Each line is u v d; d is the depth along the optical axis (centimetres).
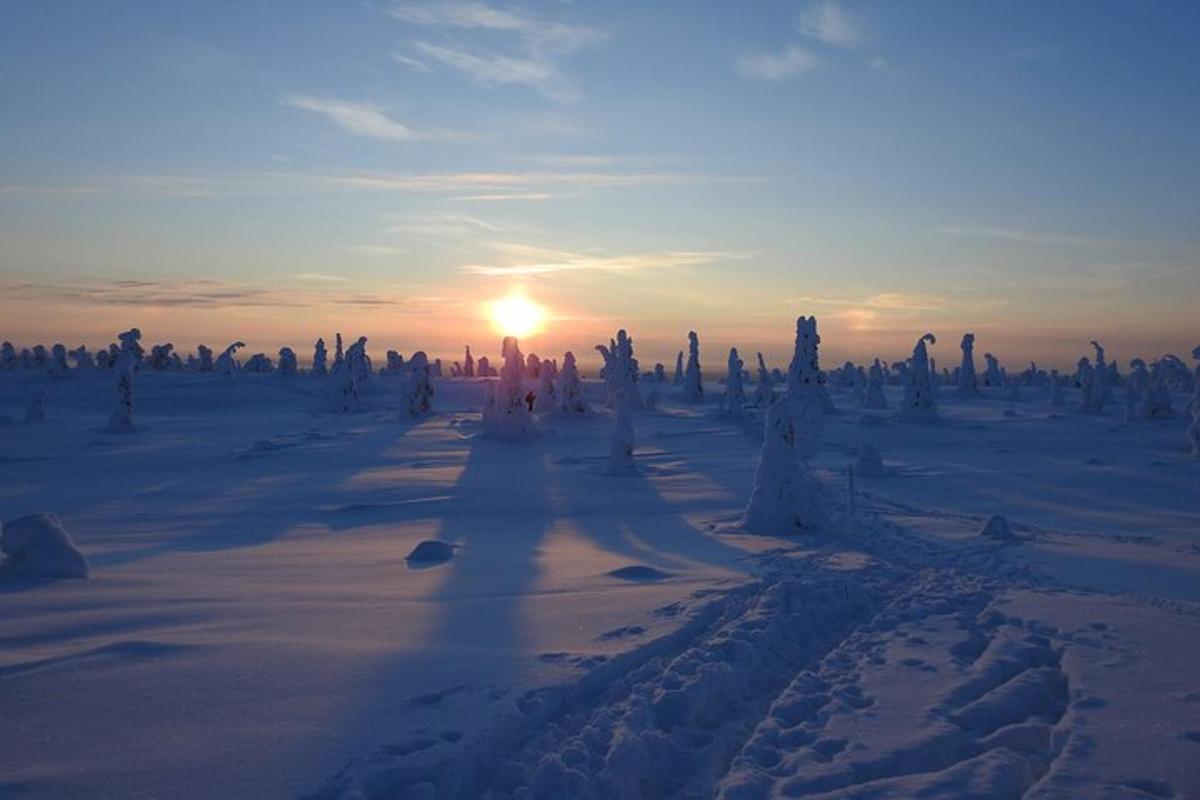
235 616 923
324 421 5188
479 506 2081
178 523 1806
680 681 728
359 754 556
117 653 761
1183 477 2753
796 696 726
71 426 4897
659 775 587
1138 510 2109
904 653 862
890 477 2728
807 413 1756
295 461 3166
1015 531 1720
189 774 525
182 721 611
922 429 4612
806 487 1736
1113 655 841
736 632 885
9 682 682
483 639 847
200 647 791
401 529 1728
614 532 1705
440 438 4059
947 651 868
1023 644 883
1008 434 4384
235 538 1602
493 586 1127
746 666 794
